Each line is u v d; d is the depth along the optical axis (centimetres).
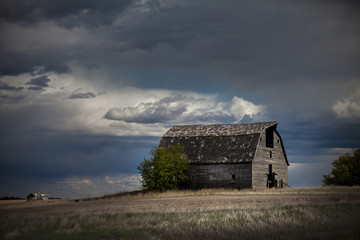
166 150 5728
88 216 2789
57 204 4394
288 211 2708
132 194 5422
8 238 2025
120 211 3091
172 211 2998
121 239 2019
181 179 5734
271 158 6131
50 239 2002
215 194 4725
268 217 2494
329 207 2783
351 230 1947
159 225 2317
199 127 6481
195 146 6025
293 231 2016
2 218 2806
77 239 2006
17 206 4369
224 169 5650
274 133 6316
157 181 5547
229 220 2430
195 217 2608
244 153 5628
